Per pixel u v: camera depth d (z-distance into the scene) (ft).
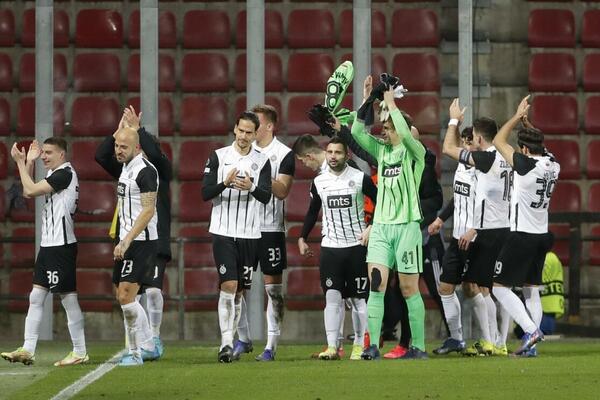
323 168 105.09
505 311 110.42
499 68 158.40
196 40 159.02
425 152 102.63
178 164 156.97
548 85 158.20
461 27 141.18
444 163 155.22
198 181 156.66
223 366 94.17
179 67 158.61
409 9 158.30
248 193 98.43
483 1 158.40
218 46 159.22
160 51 158.92
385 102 99.60
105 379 85.40
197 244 154.30
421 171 99.60
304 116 157.48
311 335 151.53
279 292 103.30
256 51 139.85
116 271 98.53
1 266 153.38
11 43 158.92
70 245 100.48
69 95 158.10
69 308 101.19
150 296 105.40
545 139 157.58
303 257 152.46
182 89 158.40
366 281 101.81
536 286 108.06
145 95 139.74
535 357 101.91
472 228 106.01
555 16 159.02
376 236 100.12
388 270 100.37
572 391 75.31
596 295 145.28
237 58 159.02
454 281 107.96
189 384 80.64
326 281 101.65
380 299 99.96
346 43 159.12
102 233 155.22
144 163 96.43
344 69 108.17
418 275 101.30
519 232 102.73
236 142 99.86
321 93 158.10
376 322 100.22
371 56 155.43
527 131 102.89
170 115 157.58
